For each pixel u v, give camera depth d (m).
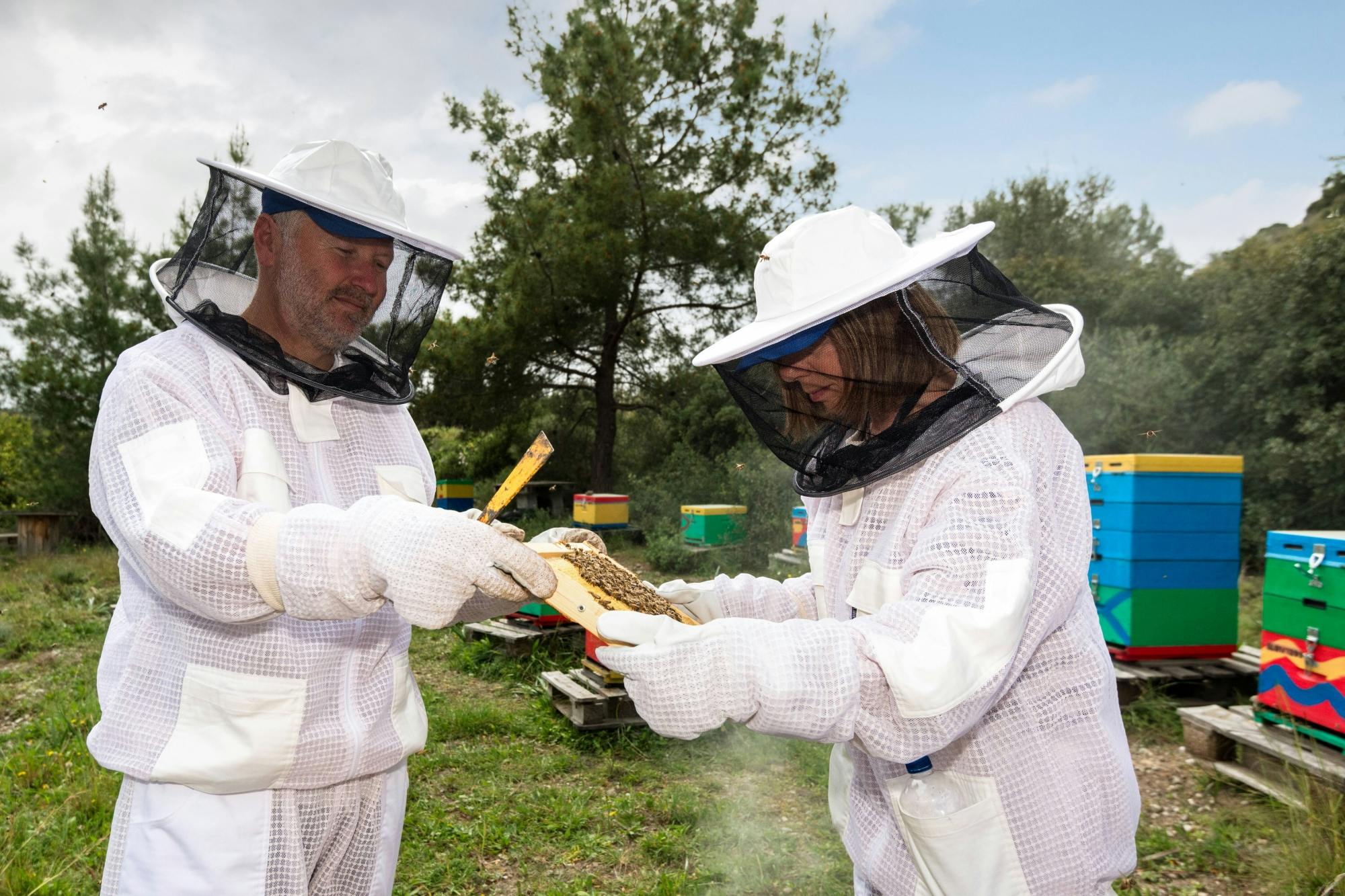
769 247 1.50
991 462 1.32
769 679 1.11
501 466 19.70
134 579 1.58
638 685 1.15
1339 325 10.58
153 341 1.58
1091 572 5.28
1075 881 1.34
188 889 1.42
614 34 13.23
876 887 1.56
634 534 13.65
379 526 1.24
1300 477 10.77
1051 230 22.42
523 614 6.29
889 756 1.17
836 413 1.47
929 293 1.42
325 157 1.56
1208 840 3.47
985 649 1.15
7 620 7.59
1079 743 1.41
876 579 1.40
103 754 1.49
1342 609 3.53
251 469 1.47
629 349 16.31
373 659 1.62
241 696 1.44
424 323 1.79
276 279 1.55
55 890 3.00
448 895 3.25
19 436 14.66
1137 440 12.21
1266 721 3.98
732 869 3.36
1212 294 14.03
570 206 13.95
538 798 4.04
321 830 1.58
